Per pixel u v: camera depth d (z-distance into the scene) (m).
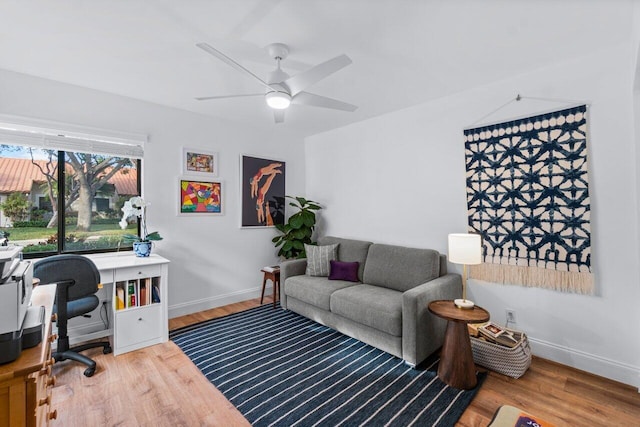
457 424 1.75
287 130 4.34
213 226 3.72
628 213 2.11
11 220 2.64
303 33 1.94
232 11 1.72
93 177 3.04
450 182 3.04
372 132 3.76
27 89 2.55
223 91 2.91
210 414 1.77
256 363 2.42
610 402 1.93
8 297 0.87
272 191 4.32
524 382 2.15
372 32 1.93
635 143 2.05
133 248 3.15
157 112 3.27
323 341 2.82
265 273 3.86
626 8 1.70
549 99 2.42
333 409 1.88
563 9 1.71
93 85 2.77
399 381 2.18
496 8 1.70
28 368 0.85
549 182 2.40
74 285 2.28
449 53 2.21
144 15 1.76
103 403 1.86
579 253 2.27
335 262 3.50
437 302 2.43
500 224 2.66
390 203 3.57
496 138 2.68
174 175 3.40
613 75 2.15
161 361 2.40
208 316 3.45
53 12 1.73
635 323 2.09
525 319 2.55
